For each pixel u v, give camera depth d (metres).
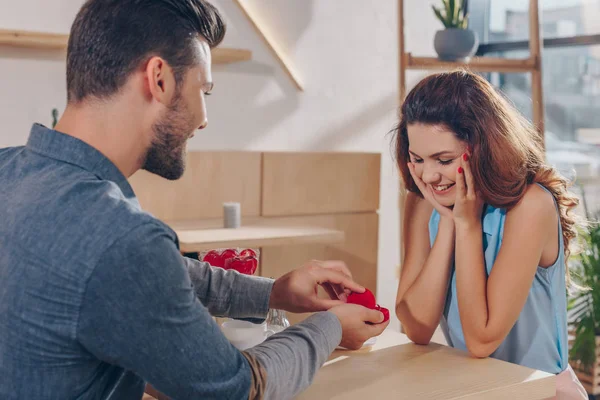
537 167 1.41
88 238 0.88
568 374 1.43
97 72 0.99
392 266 3.50
